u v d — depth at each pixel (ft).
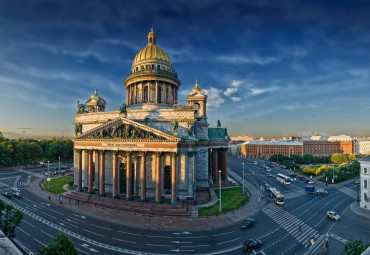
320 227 162.91
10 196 224.74
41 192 248.73
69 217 173.37
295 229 158.81
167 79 282.36
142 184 203.21
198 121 279.69
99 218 172.65
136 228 155.74
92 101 319.27
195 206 203.51
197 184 268.21
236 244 135.23
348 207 213.46
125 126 213.25
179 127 229.25
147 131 205.67
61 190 254.47
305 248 130.62
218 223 167.12
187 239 140.77
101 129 224.53
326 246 130.00
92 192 228.02
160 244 133.59
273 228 160.04
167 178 215.51
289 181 327.67
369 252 31.30
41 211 185.16
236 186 290.76
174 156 198.08
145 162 205.05
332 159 621.72
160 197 200.23
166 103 285.84
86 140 230.68
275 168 510.99
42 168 445.37
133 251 124.67
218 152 321.93
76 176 264.72
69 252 85.20
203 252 125.08
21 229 148.66
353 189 298.76
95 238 139.23
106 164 237.04
